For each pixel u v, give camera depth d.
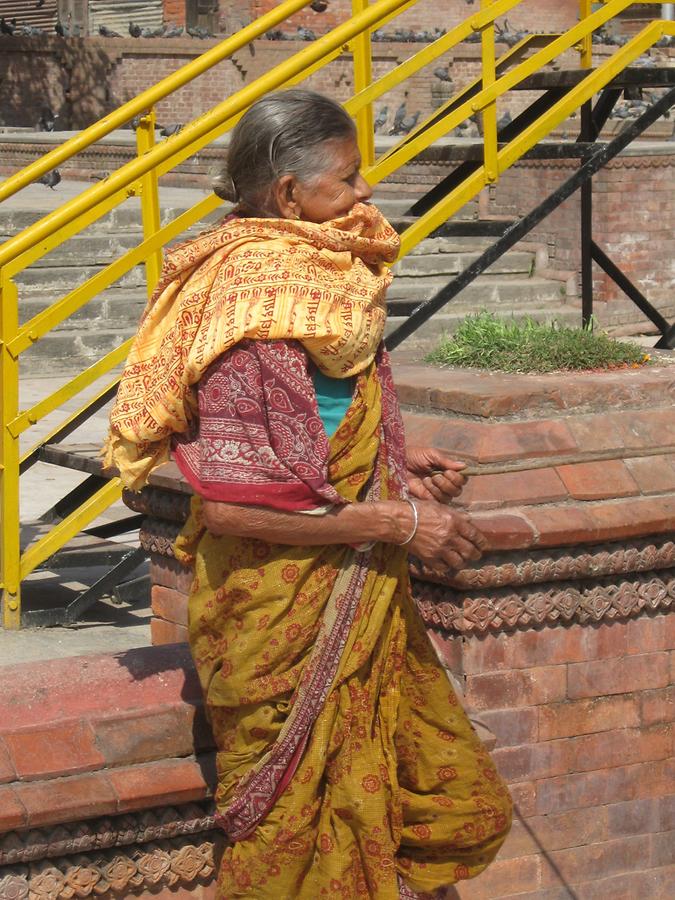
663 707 5.70
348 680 3.92
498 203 20.84
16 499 7.88
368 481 3.96
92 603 8.16
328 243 3.75
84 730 4.39
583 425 5.55
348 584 3.88
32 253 7.65
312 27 36.41
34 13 42.88
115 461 4.08
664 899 5.76
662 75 8.10
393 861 3.95
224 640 3.96
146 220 7.98
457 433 5.46
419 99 32.53
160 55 33.69
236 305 3.66
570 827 5.55
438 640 5.38
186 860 4.53
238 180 3.86
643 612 5.62
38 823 4.14
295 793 3.92
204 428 3.73
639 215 20.02
